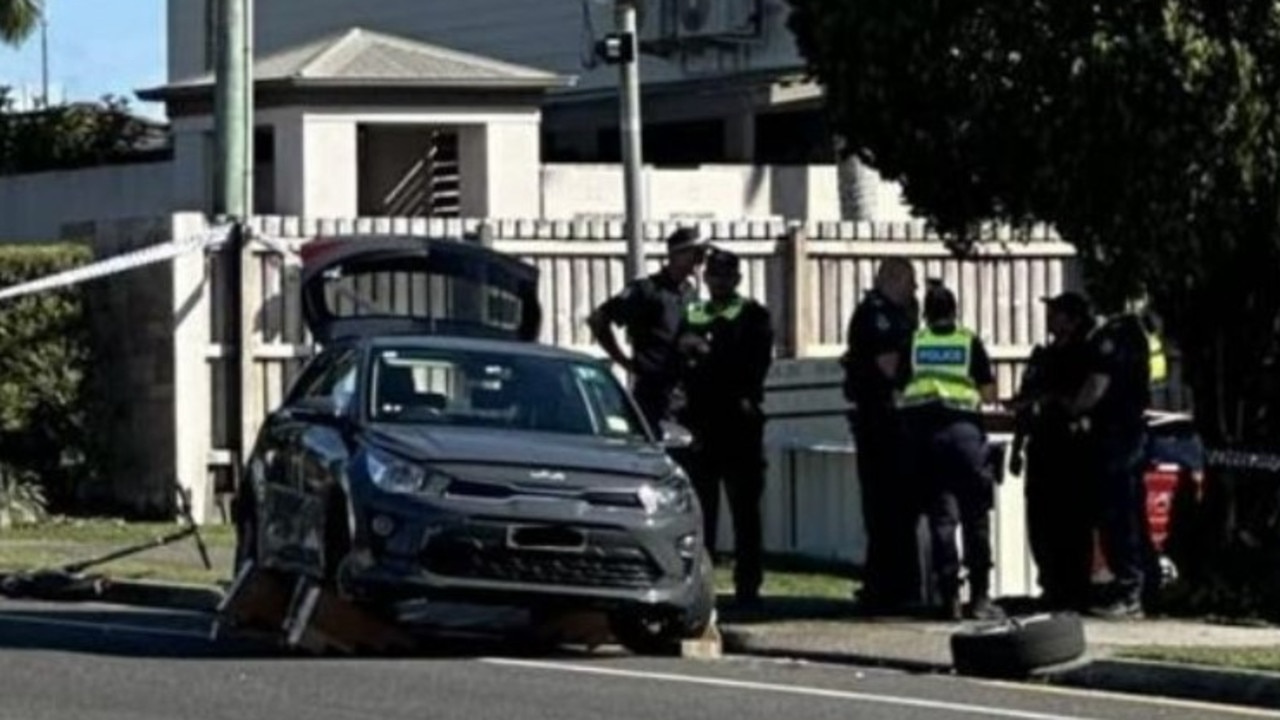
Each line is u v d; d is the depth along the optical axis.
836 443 49.41
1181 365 44.03
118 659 34.03
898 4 37.09
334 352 38.22
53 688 31.06
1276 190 35.75
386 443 34.47
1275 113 35.41
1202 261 37.09
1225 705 31.55
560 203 75.19
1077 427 38.59
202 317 54.16
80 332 55.53
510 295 52.03
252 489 38.00
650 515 34.28
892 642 35.75
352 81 72.50
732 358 39.41
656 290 40.50
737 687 31.95
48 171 90.50
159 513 54.62
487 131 73.75
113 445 55.75
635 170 54.69
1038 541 39.53
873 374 38.72
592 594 33.97
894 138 37.88
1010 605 40.19
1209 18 35.50
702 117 85.19
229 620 36.56
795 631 36.59
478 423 35.88
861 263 56.69
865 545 41.75
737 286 41.75
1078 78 35.66
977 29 36.50
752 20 85.81
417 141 77.00
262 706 29.61
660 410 40.34
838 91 38.25
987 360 38.41
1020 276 57.34
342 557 34.19
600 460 34.59
